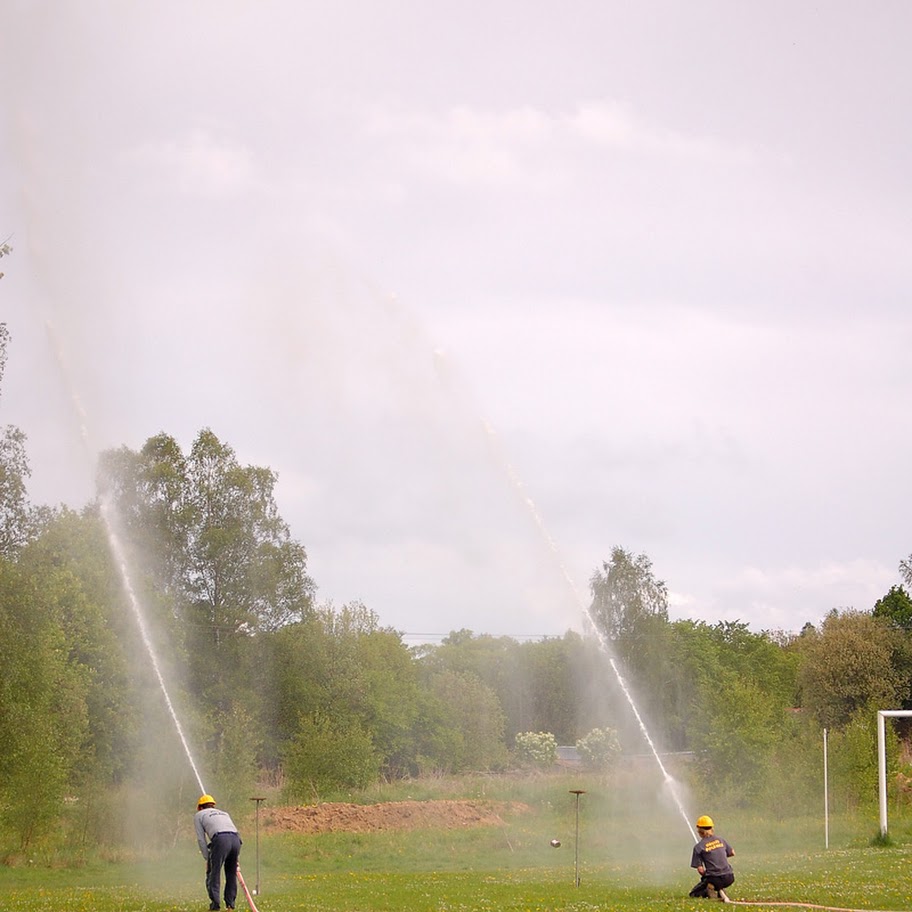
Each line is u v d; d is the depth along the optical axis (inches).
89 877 1373.0
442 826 1905.8
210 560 3097.9
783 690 4207.7
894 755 2151.8
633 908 874.8
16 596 1450.5
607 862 1492.4
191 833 1699.1
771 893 972.6
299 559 3304.6
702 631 4229.8
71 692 2066.9
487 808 2058.3
